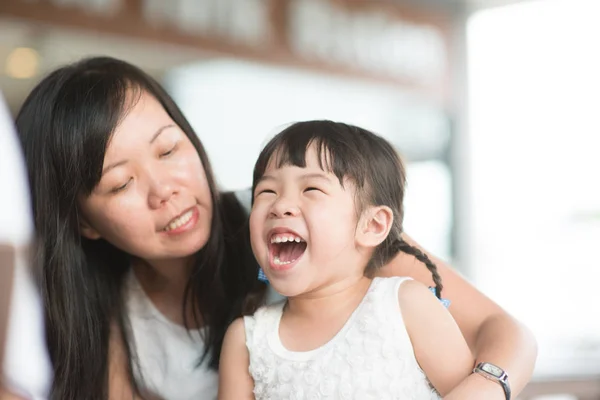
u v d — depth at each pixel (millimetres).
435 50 4242
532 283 4234
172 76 3814
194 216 1171
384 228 1039
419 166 4266
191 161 1173
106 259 1315
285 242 1033
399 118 4266
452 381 994
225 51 3529
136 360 1288
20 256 624
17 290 611
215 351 1238
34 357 626
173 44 3363
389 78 4098
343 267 1015
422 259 1109
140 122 1139
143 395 1298
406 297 1012
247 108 3895
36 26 3041
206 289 1251
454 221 4305
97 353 1238
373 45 4023
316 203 979
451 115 4336
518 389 999
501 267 4309
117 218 1140
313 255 981
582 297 3994
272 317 1081
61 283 1196
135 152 1122
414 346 1001
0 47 3250
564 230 4219
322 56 3855
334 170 999
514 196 4293
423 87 4211
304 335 1036
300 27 3746
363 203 1018
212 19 3461
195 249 1182
